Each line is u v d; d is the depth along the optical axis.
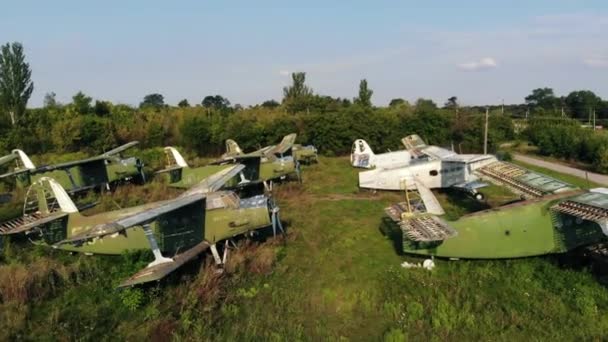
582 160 32.06
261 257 13.67
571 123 41.91
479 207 19.80
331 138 39.50
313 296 11.69
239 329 10.05
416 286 11.84
